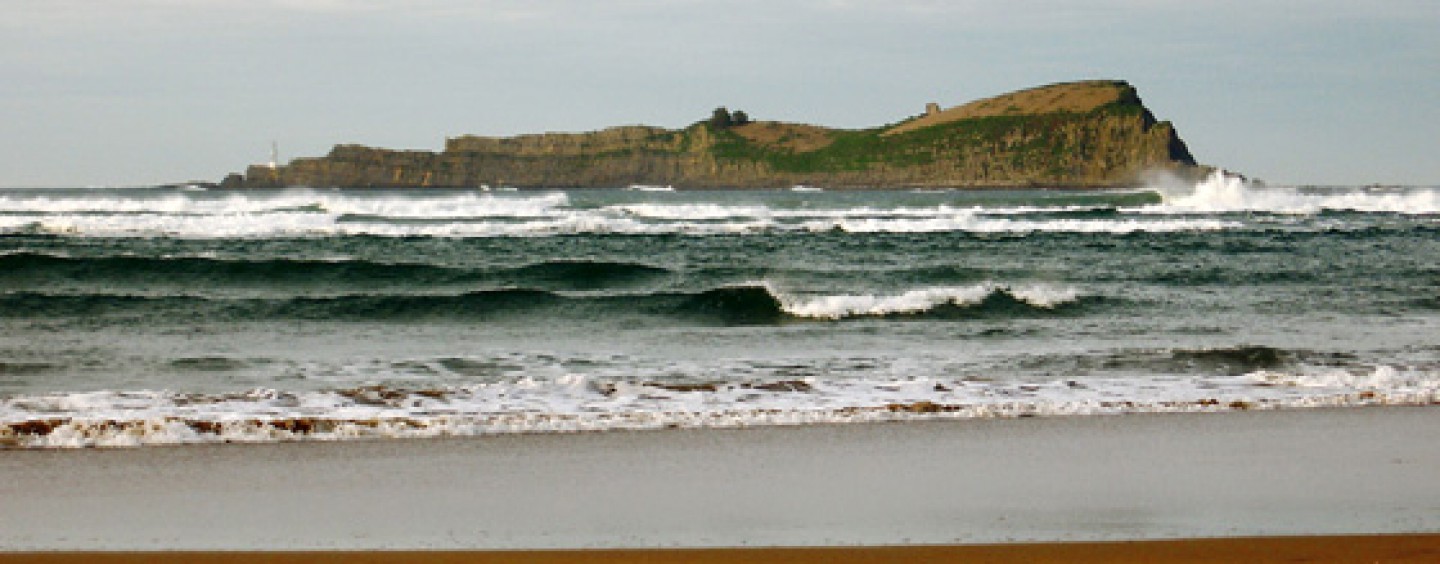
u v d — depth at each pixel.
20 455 8.73
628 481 8.21
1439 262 29.11
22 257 24.19
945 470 8.57
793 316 19.47
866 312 19.59
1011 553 6.37
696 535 6.86
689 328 18.19
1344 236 37.75
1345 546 6.42
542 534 6.88
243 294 21.83
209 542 6.65
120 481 8.08
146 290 22.34
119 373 12.90
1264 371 12.86
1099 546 6.51
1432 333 17.09
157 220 38.47
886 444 9.42
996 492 7.92
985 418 10.45
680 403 10.91
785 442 9.47
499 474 8.38
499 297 20.17
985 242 34.78
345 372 13.23
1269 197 59.94
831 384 11.94
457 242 33.34
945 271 26.33
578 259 29.44
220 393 11.64
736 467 8.63
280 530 6.94
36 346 15.03
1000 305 20.23
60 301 19.12
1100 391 11.77
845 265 28.31
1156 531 6.90
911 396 11.38
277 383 12.43
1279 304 20.84
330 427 9.62
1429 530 6.88
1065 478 8.32
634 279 25.55
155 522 7.09
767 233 37.31
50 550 6.42
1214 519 7.19
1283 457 8.99
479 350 15.48
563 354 15.00
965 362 14.05
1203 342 16.16
